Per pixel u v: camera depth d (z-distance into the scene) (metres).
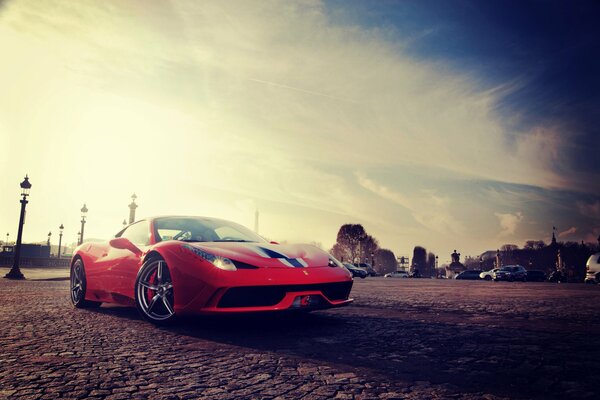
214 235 4.64
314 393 1.91
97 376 2.14
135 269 4.13
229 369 2.30
